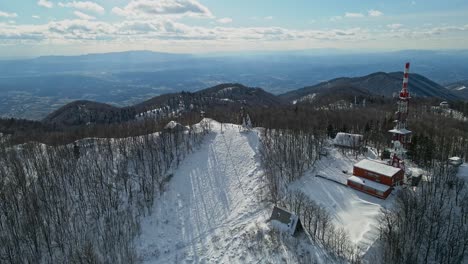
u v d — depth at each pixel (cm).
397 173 7294
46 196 7550
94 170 8669
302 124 11669
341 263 5138
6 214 6588
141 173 8844
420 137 8919
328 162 9031
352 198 7100
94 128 12412
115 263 6059
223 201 7931
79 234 6769
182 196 8200
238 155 9756
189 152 10094
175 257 6225
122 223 7138
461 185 6856
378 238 5566
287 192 7562
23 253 6144
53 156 9281
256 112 13762
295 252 5588
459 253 5325
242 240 6284
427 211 6212
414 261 5122
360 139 9819
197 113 15012
